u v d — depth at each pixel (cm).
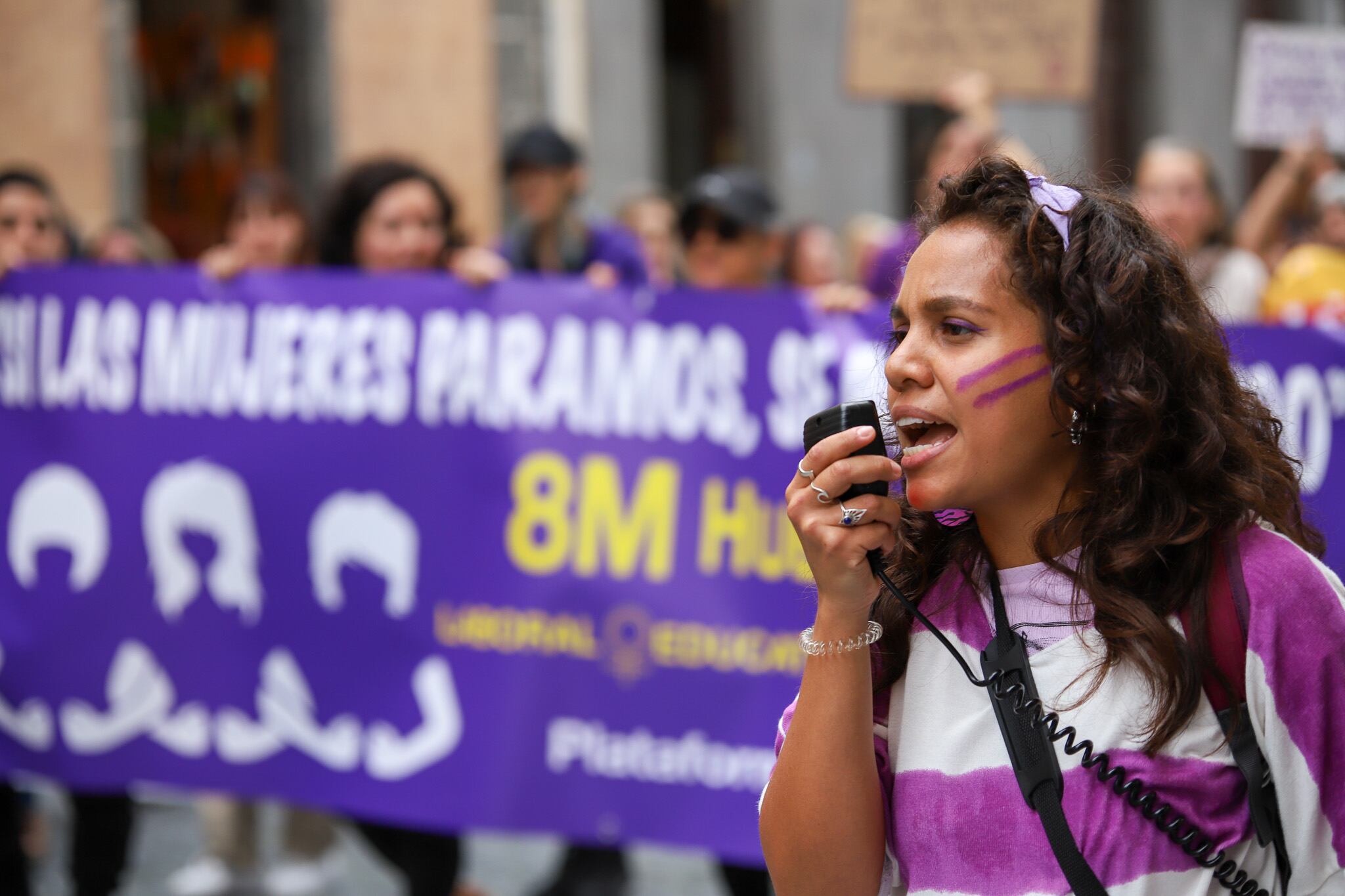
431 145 1271
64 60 1149
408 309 595
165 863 743
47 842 791
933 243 228
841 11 1554
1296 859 216
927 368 225
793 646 560
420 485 591
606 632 575
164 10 1279
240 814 689
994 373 220
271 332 605
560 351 583
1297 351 567
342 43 1243
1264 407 239
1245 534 222
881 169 1576
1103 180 258
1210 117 1770
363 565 593
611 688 573
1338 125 821
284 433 602
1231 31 1769
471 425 587
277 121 1274
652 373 575
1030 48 775
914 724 231
